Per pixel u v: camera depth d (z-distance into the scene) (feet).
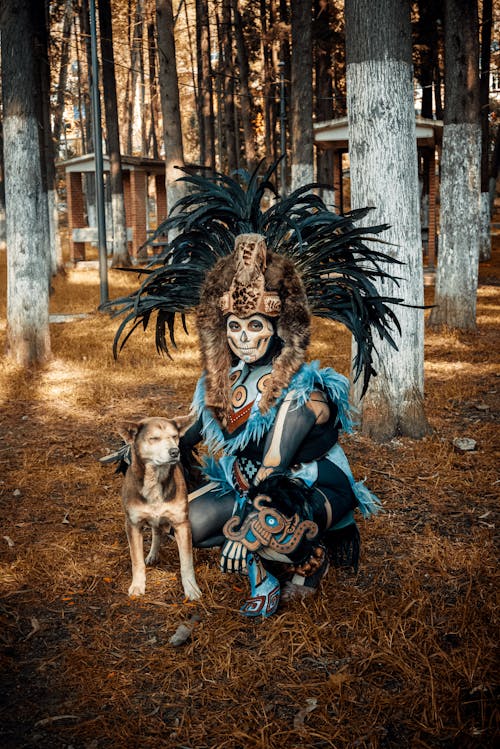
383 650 10.53
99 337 37.17
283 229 12.13
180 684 10.07
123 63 149.48
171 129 48.75
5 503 16.55
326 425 11.69
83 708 9.57
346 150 69.36
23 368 30.07
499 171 106.73
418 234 20.07
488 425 22.15
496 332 38.29
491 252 85.15
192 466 13.37
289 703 9.62
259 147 144.66
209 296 11.55
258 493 11.00
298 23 47.19
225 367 11.66
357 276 12.05
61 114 138.51
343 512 11.89
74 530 14.99
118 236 78.23
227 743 8.88
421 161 81.15
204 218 12.29
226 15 101.09
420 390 20.90
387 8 18.72
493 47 100.73
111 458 12.64
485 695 9.58
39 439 21.53
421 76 87.25
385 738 8.91
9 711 9.46
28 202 29.78
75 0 91.09
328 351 32.91
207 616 11.73
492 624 11.19
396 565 13.28
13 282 30.17
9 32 28.96
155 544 13.47
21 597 12.39
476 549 13.73
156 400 25.72
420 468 18.40
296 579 12.17
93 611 11.98
